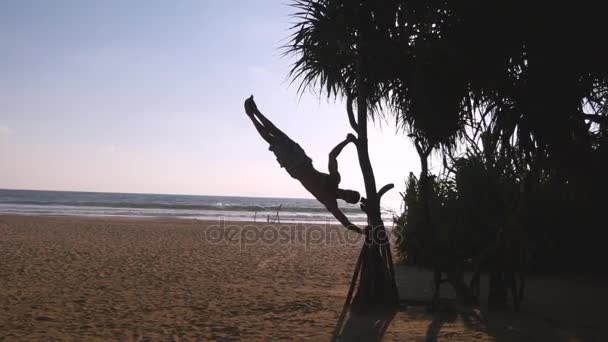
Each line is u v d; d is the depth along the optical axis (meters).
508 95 6.41
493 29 6.30
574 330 6.44
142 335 6.35
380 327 6.65
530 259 10.93
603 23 5.87
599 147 6.50
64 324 6.85
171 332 6.49
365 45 7.10
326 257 14.85
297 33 7.39
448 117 7.04
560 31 6.00
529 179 7.19
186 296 8.84
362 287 7.74
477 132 6.61
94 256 13.89
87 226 23.83
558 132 6.26
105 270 11.57
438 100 6.90
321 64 7.55
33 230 21.02
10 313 7.39
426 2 6.77
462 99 6.94
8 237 18.05
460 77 6.75
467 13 6.38
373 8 6.97
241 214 43.03
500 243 7.65
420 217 12.21
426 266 13.16
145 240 18.45
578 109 6.38
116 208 47.34
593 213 10.91
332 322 6.97
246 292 9.26
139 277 10.77
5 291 8.92
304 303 8.26
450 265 7.95
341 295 9.02
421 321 6.93
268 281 10.57
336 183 5.88
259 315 7.43
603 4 5.76
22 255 13.62
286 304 8.19
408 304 8.01
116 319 7.15
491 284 7.77
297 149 5.91
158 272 11.48
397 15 7.01
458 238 10.62
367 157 7.66
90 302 8.23
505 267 7.65
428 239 8.01
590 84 6.18
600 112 6.39
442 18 6.69
